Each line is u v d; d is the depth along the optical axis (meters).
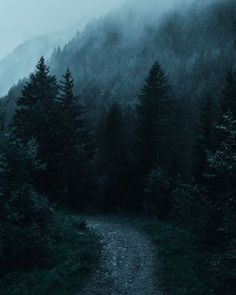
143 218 40.28
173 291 17.98
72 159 47.03
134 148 53.19
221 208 20.64
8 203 21.11
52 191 46.41
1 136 22.66
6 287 18.53
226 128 19.34
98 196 51.94
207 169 33.31
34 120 44.84
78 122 48.47
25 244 20.84
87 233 28.05
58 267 20.27
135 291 18.25
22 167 22.39
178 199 26.58
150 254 23.56
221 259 18.98
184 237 26.64
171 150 55.00
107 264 21.61
